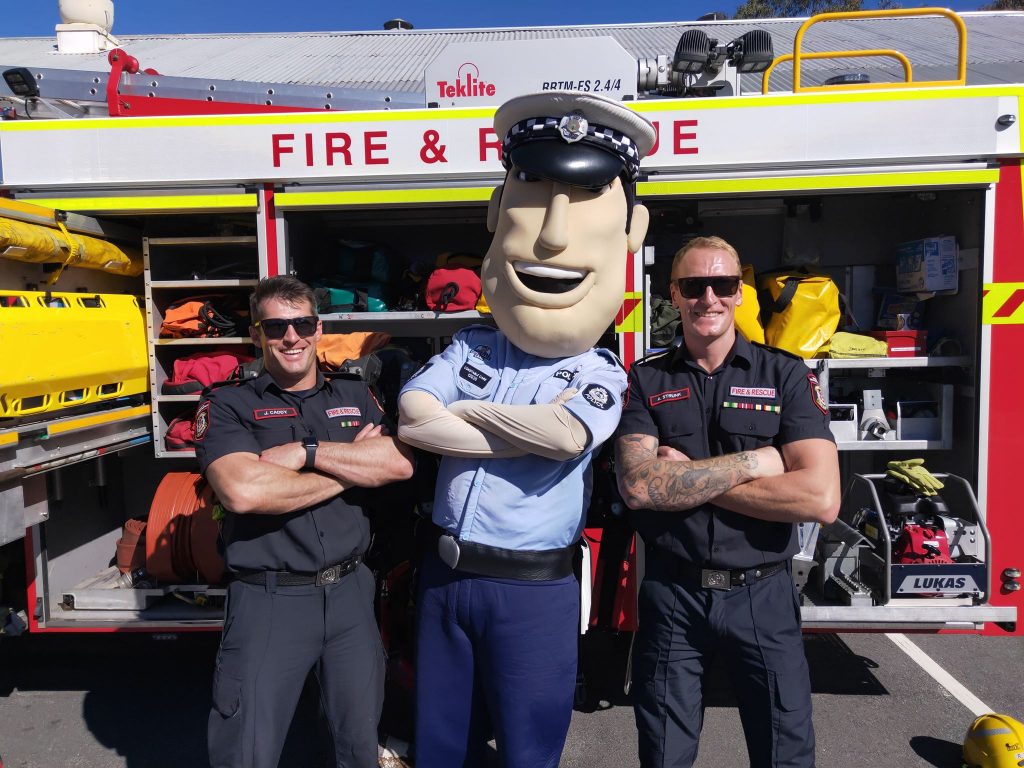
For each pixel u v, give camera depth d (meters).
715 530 2.00
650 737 2.09
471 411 1.87
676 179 2.90
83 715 3.17
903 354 3.17
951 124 2.83
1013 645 3.75
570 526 1.97
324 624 2.10
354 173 2.96
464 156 2.94
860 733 2.96
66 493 3.36
